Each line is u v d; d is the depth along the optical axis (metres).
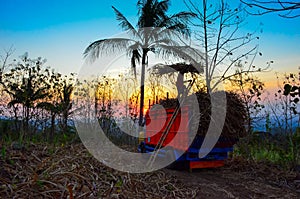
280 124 7.48
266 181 5.84
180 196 4.61
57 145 6.42
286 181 5.77
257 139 8.12
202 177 6.07
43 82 9.38
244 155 7.62
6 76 8.92
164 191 4.73
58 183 3.58
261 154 7.67
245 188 5.31
